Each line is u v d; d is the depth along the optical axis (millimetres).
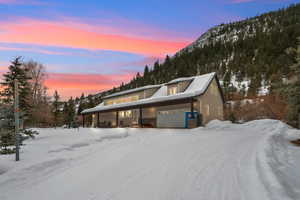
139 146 10500
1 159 8367
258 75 86250
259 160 6535
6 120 11180
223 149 8867
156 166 6547
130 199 4203
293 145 10805
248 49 125688
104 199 4285
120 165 6918
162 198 4180
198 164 6551
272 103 35406
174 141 11703
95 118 45031
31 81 34562
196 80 28859
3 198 4664
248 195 4078
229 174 5422
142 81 130375
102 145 11750
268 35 131000
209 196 4168
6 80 15266
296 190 4188
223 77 106875
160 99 27047
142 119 32406
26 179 6016
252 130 19922
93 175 6012
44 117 37500
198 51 146625
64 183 5484
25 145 12625
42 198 4559
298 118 13391
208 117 26234
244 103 44125
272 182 4492
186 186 4766
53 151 10266
